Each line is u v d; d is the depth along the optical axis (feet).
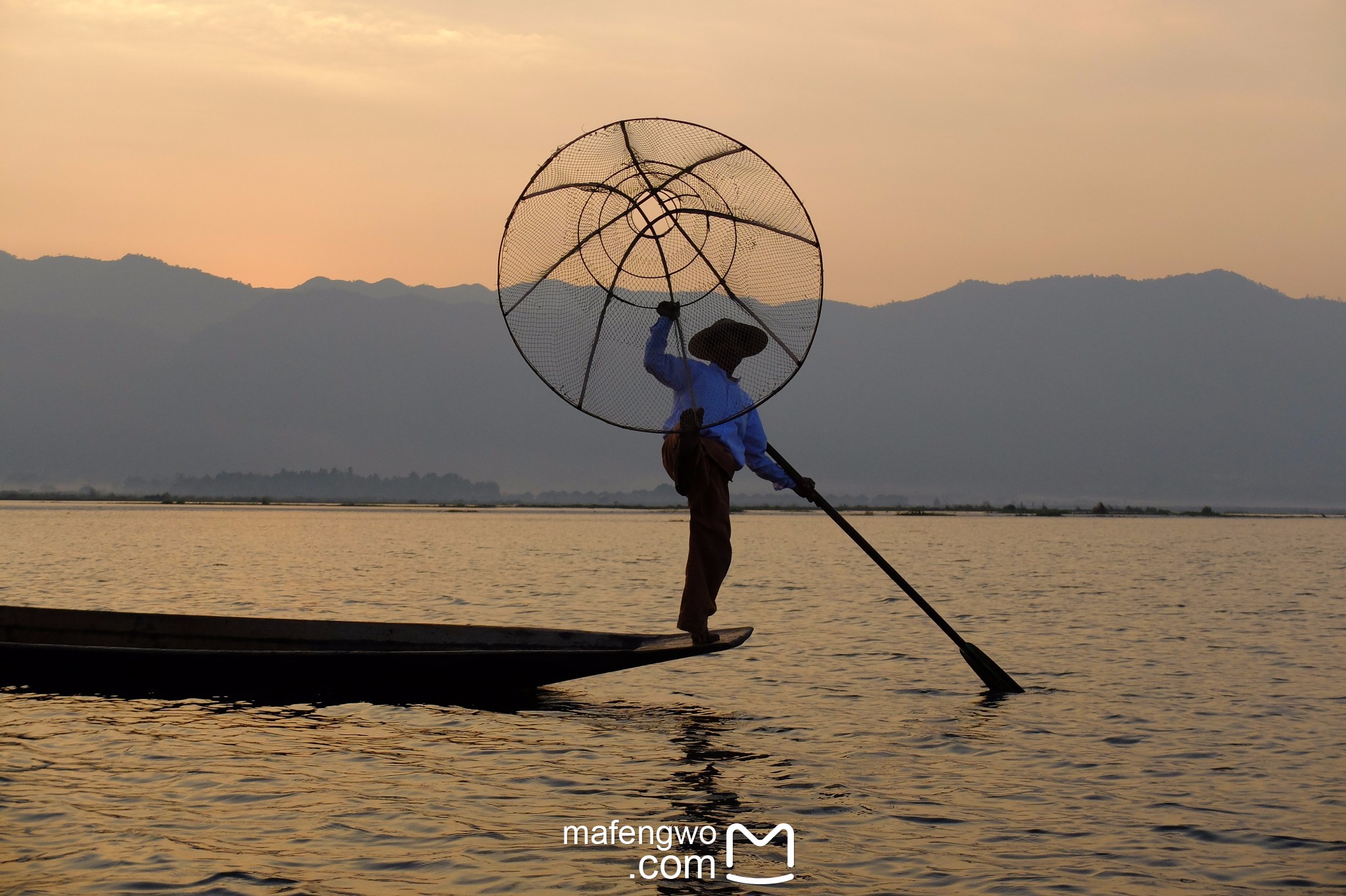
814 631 61.16
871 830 25.52
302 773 29.68
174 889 21.25
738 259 31.48
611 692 42.22
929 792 28.55
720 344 32.24
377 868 22.61
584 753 32.40
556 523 331.57
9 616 46.06
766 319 31.71
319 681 40.11
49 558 121.29
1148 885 22.30
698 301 31.65
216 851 23.40
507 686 40.75
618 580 99.45
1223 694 42.22
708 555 35.40
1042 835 25.21
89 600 75.36
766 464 36.68
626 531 260.21
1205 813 26.78
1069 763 31.50
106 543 159.53
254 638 45.83
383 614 69.56
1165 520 499.51
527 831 25.09
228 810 26.23
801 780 29.53
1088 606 77.66
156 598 77.51
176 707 37.93
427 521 335.06
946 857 23.79
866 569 119.85
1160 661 51.01
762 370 32.48
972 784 29.25
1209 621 68.44
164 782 28.50
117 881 21.61
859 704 40.24
